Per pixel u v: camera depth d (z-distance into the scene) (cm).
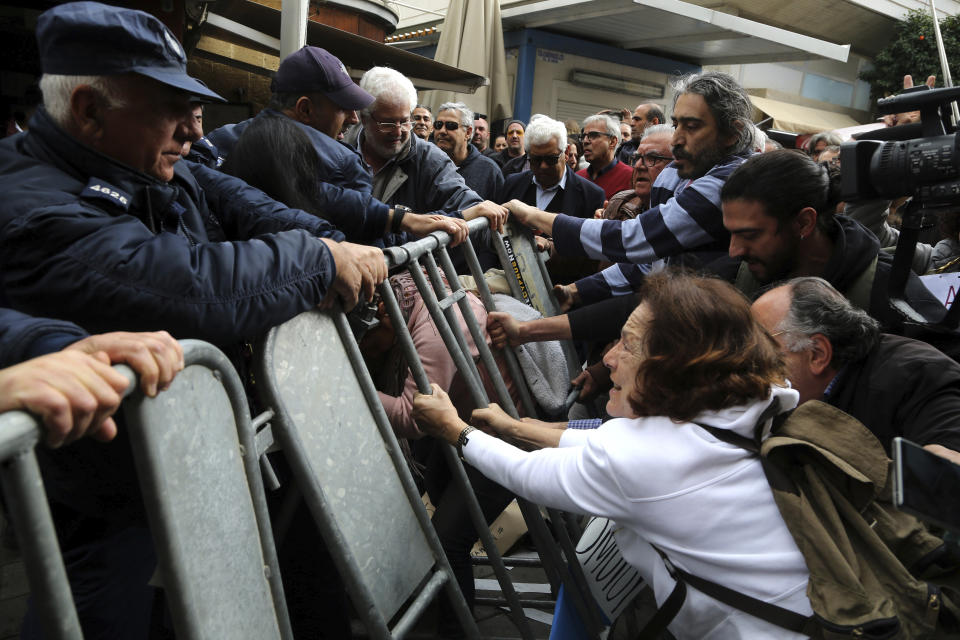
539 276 285
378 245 258
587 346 343
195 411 103
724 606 140
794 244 210
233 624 109
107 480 138
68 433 76
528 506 207
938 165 183
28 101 377
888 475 139
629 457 141
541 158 450
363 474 154
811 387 183
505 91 909
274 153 199
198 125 152
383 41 863
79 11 132
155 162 144
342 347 157
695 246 255
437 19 1388
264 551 123
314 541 183
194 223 167
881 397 179
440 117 538
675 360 139
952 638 141
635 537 157
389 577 155
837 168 215
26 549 73
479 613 262
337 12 788
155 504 91
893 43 1580
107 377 80
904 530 143
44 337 104
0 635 221
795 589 136
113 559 157
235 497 113
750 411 139
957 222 279
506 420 195
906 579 135
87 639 156
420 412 182
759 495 138
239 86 657
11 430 69
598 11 1041
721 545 138
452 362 212
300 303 138
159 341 91
